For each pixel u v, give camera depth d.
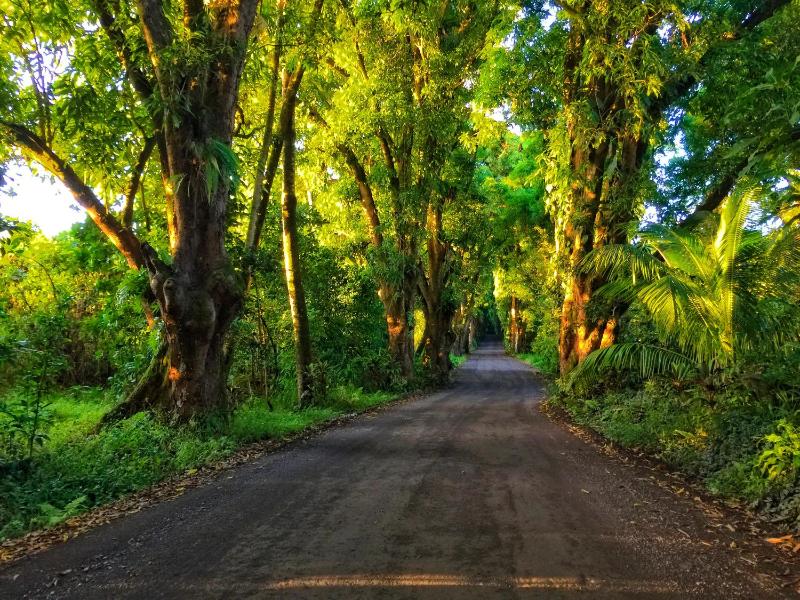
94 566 4.05
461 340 55.12
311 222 18.92
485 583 3.61
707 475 6.55
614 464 7.51
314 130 19.41
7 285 12.12
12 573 3.99
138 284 10.99
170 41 8.55
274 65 11.73
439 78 18.25
